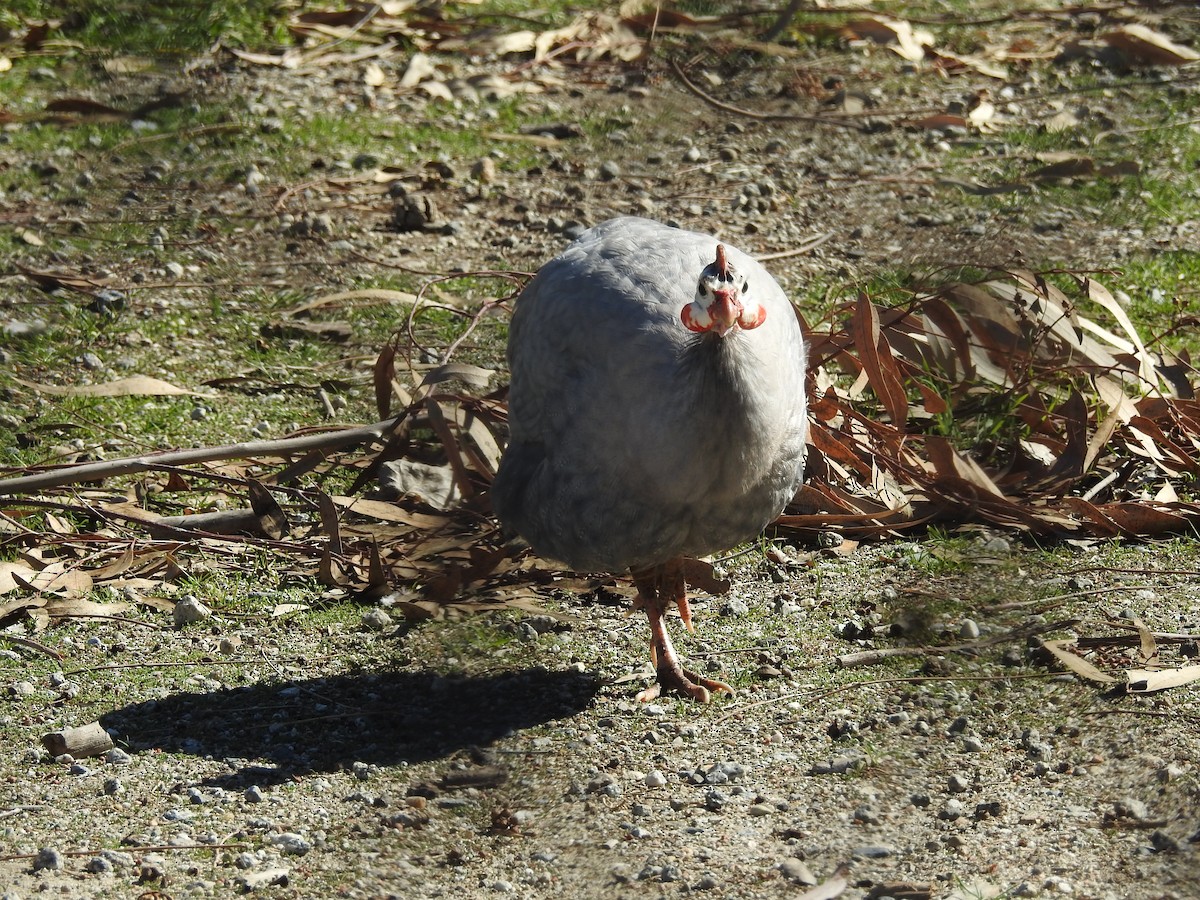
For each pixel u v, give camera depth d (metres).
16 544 10.72
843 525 10.78
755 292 8.23
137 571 10.46
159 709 8.77
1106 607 9.45
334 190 17.03
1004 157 17.97
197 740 8.43
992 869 7.00
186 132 18.47
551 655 9.39
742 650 9.31
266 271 15.20
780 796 7.74
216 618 9.88
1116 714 8.27
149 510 11.22
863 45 22.02
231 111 19.06
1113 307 12.02
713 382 7.65
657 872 7.10
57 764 8.14
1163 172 17.27
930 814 7.52
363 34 21.83
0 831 7.49
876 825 7.44
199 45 20.97
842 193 17.08
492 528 10.55
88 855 7.29
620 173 17.56
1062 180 17.14
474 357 13.30
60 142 18.20
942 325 12.02
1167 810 7.37
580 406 8.10
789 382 8.16
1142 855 7.05
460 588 9.98
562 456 8.28
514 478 8.72
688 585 9.59
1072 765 7.86
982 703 8.53
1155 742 7.94
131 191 17.00
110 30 21.31
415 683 9.06
